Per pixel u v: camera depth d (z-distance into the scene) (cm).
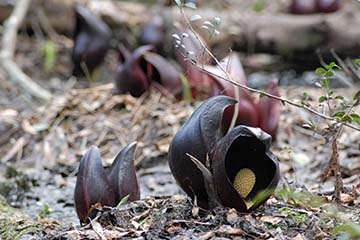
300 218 589
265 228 568
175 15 1488
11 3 1595
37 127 1088
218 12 1554
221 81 865
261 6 1711
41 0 1633
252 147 580
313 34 1505
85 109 1118
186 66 1043
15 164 1036
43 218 753
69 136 1076
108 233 572
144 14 1590
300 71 1552
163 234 566
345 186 722
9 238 639
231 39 1518
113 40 1585
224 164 568
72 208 856
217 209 584
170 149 608
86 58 1439
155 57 1121
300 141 1002
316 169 923
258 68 1570
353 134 977
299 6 1569
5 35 1468
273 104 958
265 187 589
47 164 1020
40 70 1565
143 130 1057
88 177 620
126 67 1127
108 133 1073
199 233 562
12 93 1374
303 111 1051
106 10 1580
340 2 1560
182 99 1107
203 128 592
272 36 1520
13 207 864
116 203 628
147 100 1115
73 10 1608
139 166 998
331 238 550
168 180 946
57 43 1631
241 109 895
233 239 549
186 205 616
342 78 898
